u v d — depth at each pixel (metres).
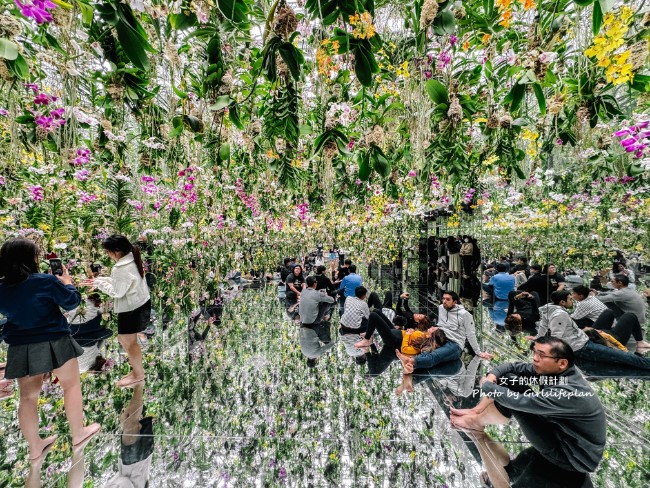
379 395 2.01
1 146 2.04
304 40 1.55
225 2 1.12
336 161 2.27
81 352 1.58
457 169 1.98
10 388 2.12
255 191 3.96
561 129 1.80
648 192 1.86
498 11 1.44
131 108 1.86
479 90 2.13
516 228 2.97
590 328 2.34
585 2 0.91
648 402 1.84
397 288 5.86
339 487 1.32
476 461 1.45
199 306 3.70
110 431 1.67
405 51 1.68
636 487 1.29
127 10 0.91
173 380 2.21
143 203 2.84
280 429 1.68
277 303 4.43
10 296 1.37
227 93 1.48
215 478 1.36
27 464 1.44
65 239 2.66
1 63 1.10
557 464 1.40
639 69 1.04
